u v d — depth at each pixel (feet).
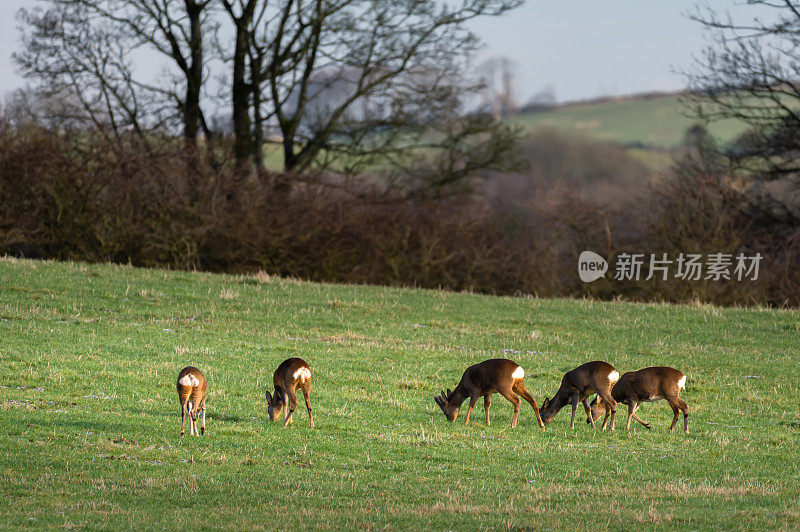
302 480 34.94
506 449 42.14
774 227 122.62
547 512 29.89
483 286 118.52
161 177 113.09
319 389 53.11
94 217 109.60
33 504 29.01
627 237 115.14
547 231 116.98
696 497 33.32
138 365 55.36
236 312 75.92
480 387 47.19
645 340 73.36
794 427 49.32
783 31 120.98
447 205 124.16
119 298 77.66
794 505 31.68
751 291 107.86
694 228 113.91
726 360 66.23
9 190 107.65
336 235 116.67
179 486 32.81
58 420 42.27
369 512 29.50
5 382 49.01
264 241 113.91
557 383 57.88
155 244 109.60
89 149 113.50
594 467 39.58
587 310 86.33
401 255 116.37
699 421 50.21
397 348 65.67
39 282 80.38
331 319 75.87
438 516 28.91
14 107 116.98
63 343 59.31
